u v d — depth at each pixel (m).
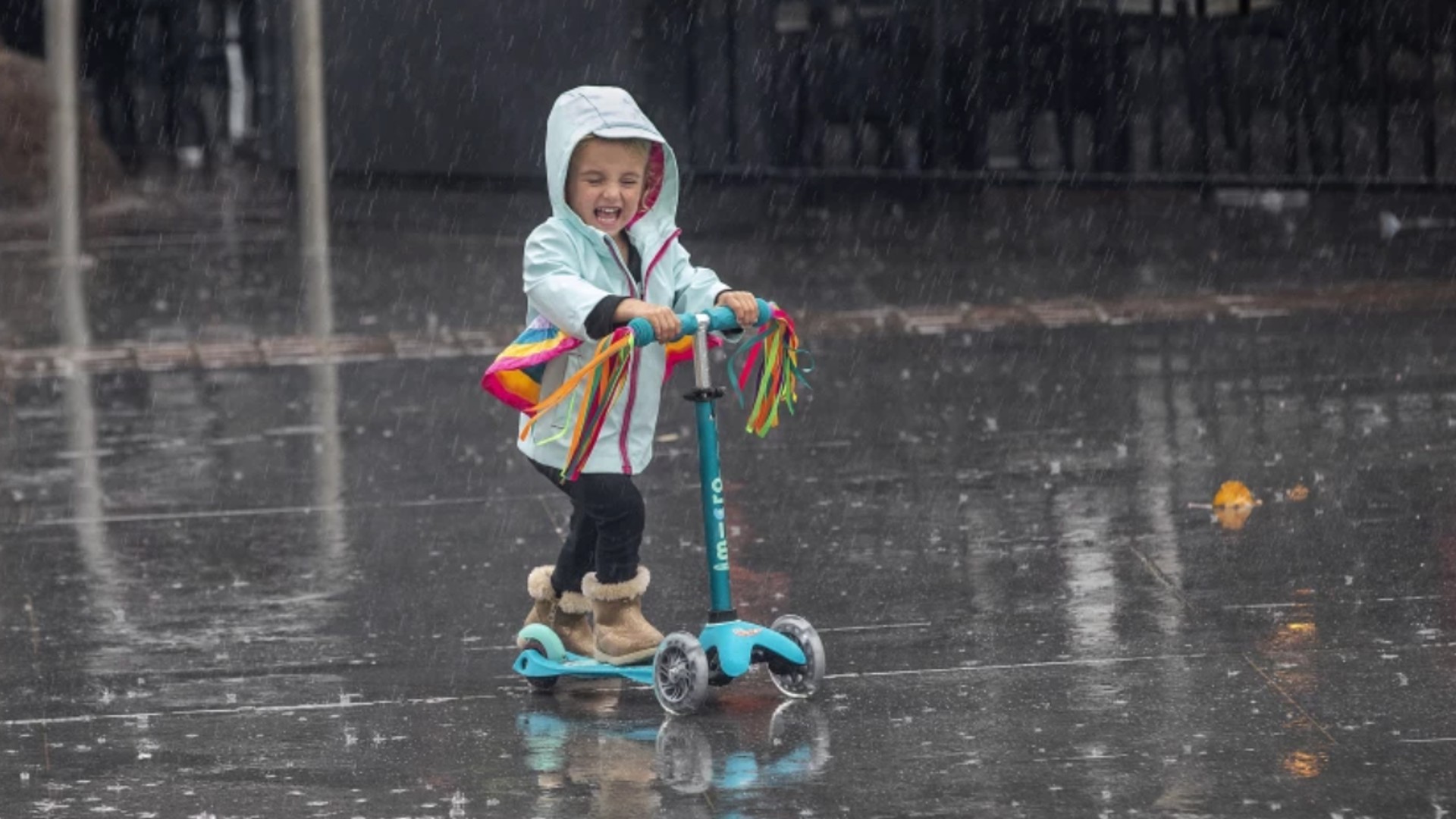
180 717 19.00
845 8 78.50
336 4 98.56
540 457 19.14
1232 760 16.72
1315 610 21.59
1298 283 50.19
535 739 17.98
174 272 60.97
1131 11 70.81
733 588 23.61
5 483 30.95
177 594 24.02
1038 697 18.80
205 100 105.75
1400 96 64.31
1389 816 15.27
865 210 74.81
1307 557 23.94
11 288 57.19
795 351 19.56
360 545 26.38
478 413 36.28
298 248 67.94
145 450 33.59
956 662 20.12
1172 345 41.75
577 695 19.45
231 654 21.28
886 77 77.25
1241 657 19.89
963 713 18.36
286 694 19.72
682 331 18.30
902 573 24.06
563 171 18.73
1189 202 69.62
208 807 16.36
